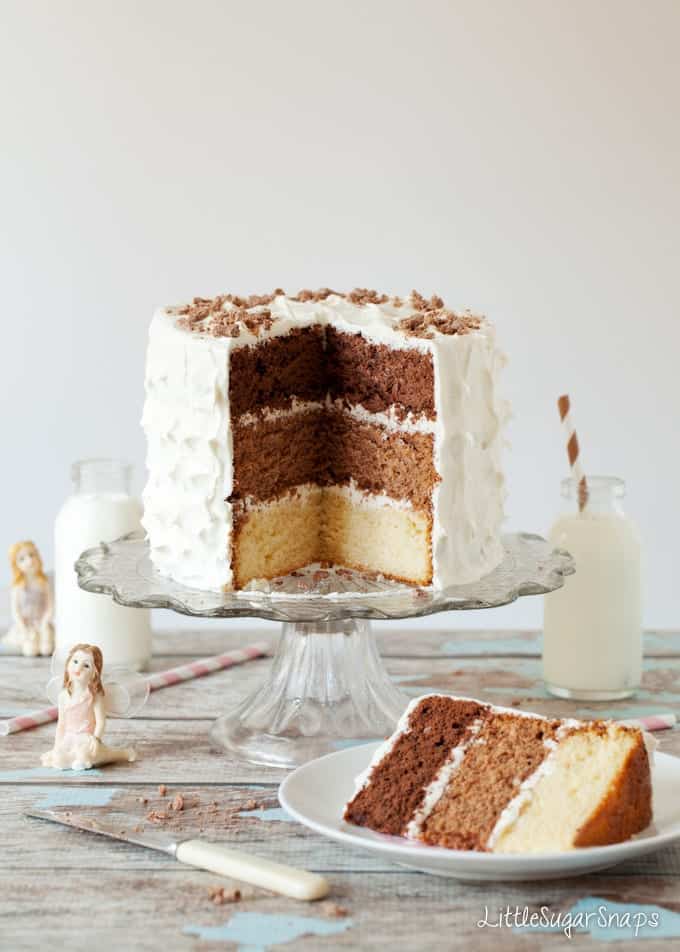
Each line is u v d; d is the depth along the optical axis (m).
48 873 1.06
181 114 1.91
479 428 1.29
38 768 1.20
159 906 1.03
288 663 1.29
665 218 1.93
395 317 1.34
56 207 1.93
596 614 1.32
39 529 2.00
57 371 1.96
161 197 1.93
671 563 2.00
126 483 1.42
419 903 1.03
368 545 1.34
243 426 1.28
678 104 1.91
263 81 1.91
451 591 1.25
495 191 1.92
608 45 1.90
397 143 1.91
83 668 1.21
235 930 1.01
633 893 1.04
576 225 1.93
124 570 1.31
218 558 1.27
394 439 1.32
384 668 1.33
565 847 1.03
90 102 1.91
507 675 1.38
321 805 1.11
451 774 1.09
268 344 1.30
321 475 1.36
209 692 1.34
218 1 1.90
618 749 1.07
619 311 1.94
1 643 1.44
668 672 1.39
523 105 1.91
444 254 1.93
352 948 0.99
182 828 1.11
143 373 1.96
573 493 1.35
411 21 1.90
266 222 1.93
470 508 1.28
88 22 1.90
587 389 1.96
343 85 1.90
